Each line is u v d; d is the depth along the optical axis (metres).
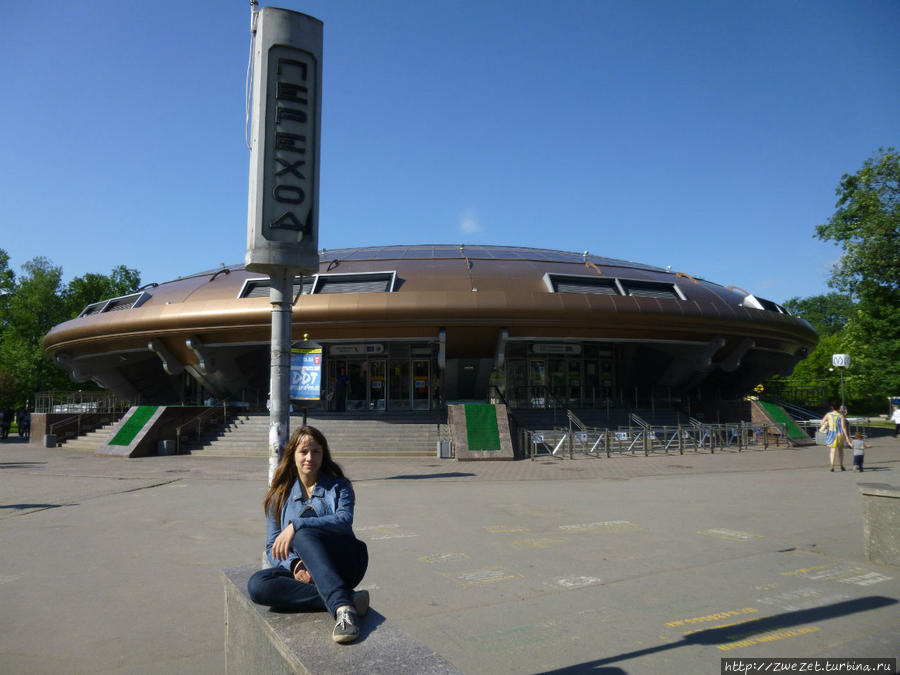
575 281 30.20
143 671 4.55
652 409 31.19
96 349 33.94
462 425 22.97
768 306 35.34
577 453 23.72
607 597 5.96
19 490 14.83
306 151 4.95
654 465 19.70
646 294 30.39
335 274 29.17
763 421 28.12
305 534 3.15
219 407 28.11
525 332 28.77
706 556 7.52
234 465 20.88
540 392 33.81
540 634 5.02
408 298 27.42
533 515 10.76
